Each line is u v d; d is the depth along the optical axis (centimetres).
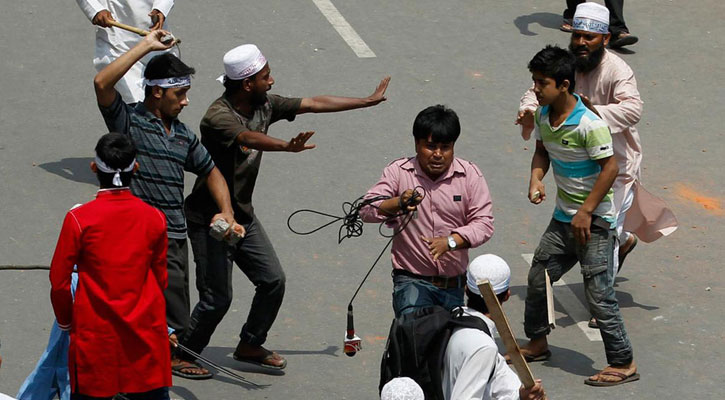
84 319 1339
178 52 2231
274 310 1683
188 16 2900
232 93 1597
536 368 1750
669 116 2545
